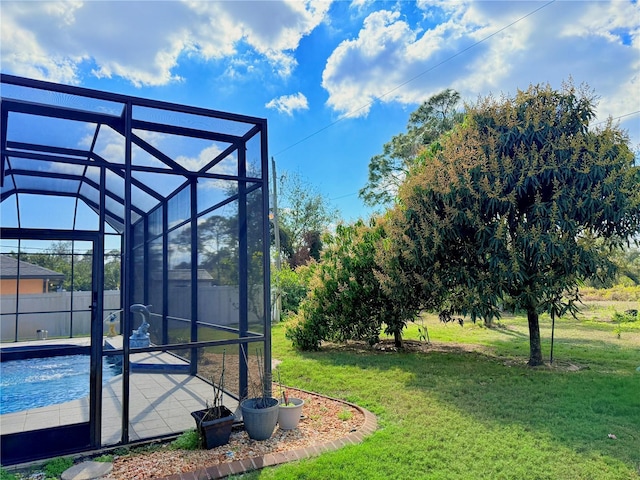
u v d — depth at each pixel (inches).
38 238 167.8
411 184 335.9
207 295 254.8
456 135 330.3
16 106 174.7
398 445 166.2
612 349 386.9
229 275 229.8
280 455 156.6
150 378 262.8
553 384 257.6
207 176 190.9
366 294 392.5
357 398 235.9
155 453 159.0
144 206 348.2
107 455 156.3
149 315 349.7
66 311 179.2
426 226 315.3
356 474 141.6
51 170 246.4
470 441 171.0
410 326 581.0
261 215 202.2
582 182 281.9
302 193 1202.6
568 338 464.4
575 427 186.4
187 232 283.1
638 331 518.0
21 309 188.4
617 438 174.7
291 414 185.6
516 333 510.3
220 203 239.9
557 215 280.2
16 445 153.8
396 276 346.6
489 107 313.9
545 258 278.2
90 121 191.2
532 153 290.0
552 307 300.5
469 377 282.4
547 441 171.2
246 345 211.8
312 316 402.3
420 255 326.6
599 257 285.3
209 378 248.4
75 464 149.0
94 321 169.3
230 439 173.6
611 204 275.6
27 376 175.3
